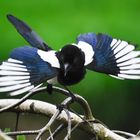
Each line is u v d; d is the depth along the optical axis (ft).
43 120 56.34
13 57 25.90
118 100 59.36
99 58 29.35
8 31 58.75
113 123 59.88
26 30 28.48
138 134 25.48
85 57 29.40
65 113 28.17
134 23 59.16
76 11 59.21
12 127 55.77
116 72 28.60
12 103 28.91
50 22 59.26
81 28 58.80
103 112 59.31
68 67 28.76
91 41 29.99
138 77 28.12
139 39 59.06
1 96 53.47
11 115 55.88
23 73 25.61
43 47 28.81
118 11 59.26
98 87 58.23
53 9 59.77
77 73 29.07
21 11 60.23
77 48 29.30
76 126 27.68
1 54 58.75
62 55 28.81
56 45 58.44
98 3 59.31
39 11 59.77
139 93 59.41
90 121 28.09
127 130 60.34
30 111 28.81
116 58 28.91
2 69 24.88
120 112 59.67
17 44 58.59
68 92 28.09
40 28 59.16
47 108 28.71
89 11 59.31
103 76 58.13
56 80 28.53
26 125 55.77
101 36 30.04
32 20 59.82
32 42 28.53
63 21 59.11
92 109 59.16
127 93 59.31
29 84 25.34
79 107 56.08
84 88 58.03
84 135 58.39
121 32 59.06
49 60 27.84
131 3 59.31
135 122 60.29
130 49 28.71
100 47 29.71
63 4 59.67
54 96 56.65
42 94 56.59
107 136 27.96
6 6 60.23
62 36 58.54
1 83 24.31
